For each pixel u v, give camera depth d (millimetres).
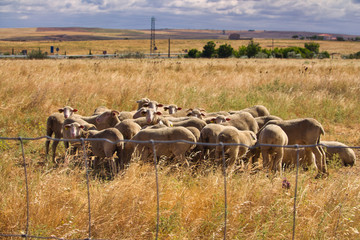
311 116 14961
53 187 6184
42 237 5078
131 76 21641
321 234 5594
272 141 8305
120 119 11547
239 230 5594
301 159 9430
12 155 9289
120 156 9078
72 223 5625
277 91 18109
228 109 15633
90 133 9328
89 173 8305
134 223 5715
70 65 29281
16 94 14719
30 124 12453
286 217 6016
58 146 10672
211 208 6211
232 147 8438
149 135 8875
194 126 10195
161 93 16906
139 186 6316
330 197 6430
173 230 5703
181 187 6934
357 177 7230
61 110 10891
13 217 5629
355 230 5562
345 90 18953
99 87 16750
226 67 31594
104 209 5848
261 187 6637
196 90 17656
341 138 12266
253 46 90188
